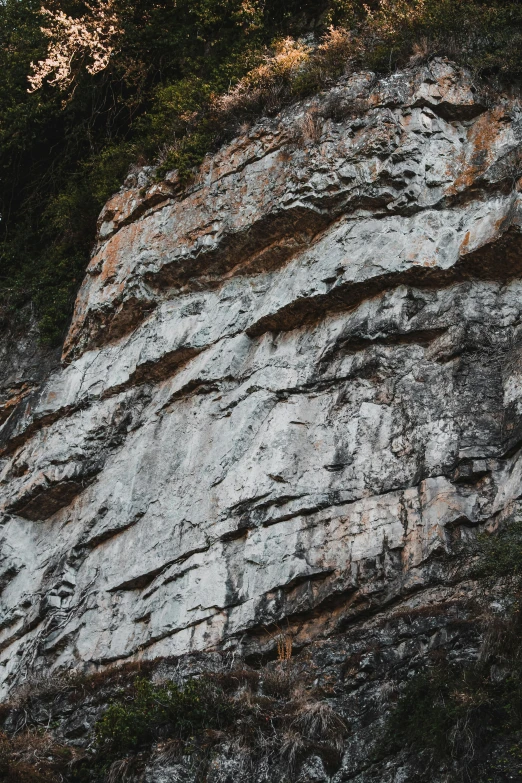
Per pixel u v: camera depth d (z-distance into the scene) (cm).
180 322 1361
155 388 1362
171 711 957
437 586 986
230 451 1192
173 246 1400
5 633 1298
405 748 854
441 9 1391
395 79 1320
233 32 1700
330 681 952
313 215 1286
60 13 1792
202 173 1430
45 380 1465
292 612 1041
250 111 1452
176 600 1126
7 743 1013
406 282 1199
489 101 1298
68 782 966
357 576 1026
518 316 1146
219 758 907
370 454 1110
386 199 1249
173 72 1786
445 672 883
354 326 1188
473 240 1179
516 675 841
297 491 1115
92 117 1828
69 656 1183
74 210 1688
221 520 1147
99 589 1218
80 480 1346
